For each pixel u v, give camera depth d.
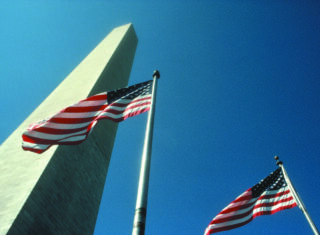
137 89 11.73
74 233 15.53
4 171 16.14
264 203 13.20
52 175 15.24
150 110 9.96
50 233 13.71
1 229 11.56
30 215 12.82
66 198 15.79
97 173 19.94
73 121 10.73
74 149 18.12
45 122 10.55
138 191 7.36
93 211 18.03
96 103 11.48
